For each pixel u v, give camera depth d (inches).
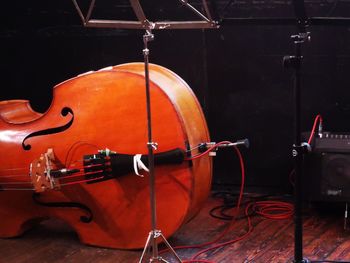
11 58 163.6
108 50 155.4
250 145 148.5
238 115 148.1
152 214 96.2
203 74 148.6
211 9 95.3
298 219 98.1
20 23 160.1
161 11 148.0
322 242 117.3
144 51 89.6
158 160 106.8
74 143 114.9
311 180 127.0
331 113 141.0
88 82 114.2
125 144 111.2
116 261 112.0
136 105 110.0
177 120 107.3
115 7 151.9
